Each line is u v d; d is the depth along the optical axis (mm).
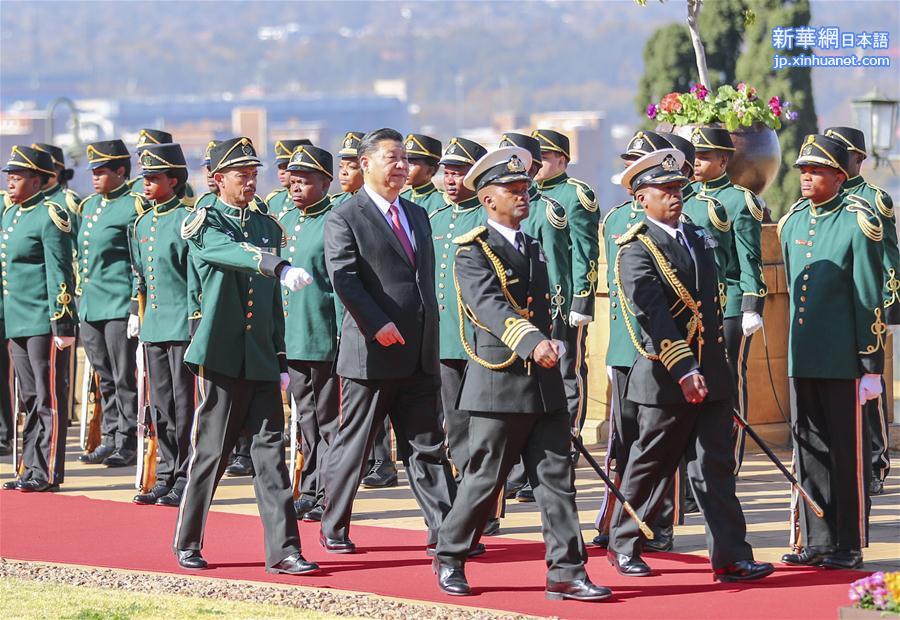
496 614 20172
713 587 21578
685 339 21859
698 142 27781
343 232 23344
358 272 23438
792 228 23719
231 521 27109
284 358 23719
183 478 29031
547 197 27781
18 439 31312
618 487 24359
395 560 23672
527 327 20766
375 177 23656
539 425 21328
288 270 21984
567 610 20469
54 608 20203
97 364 34031
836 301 23047
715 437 21922
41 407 30516
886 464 29828
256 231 23891
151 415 29188
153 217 29469
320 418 27828
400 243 23641
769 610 20250
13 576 22828
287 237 28484
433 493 23953
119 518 27578
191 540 23359
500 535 25609
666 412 21922
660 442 22078
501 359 21125
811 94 80500
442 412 27109
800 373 23125
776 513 27516
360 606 20625
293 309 27953
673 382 21812
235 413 23109
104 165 33031
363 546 24734
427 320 23656
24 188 30688
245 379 23016
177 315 28938
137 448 31406
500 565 23203
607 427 36375
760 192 34562
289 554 22812
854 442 22906
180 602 20641
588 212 29016
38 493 30188
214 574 22953
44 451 30453
